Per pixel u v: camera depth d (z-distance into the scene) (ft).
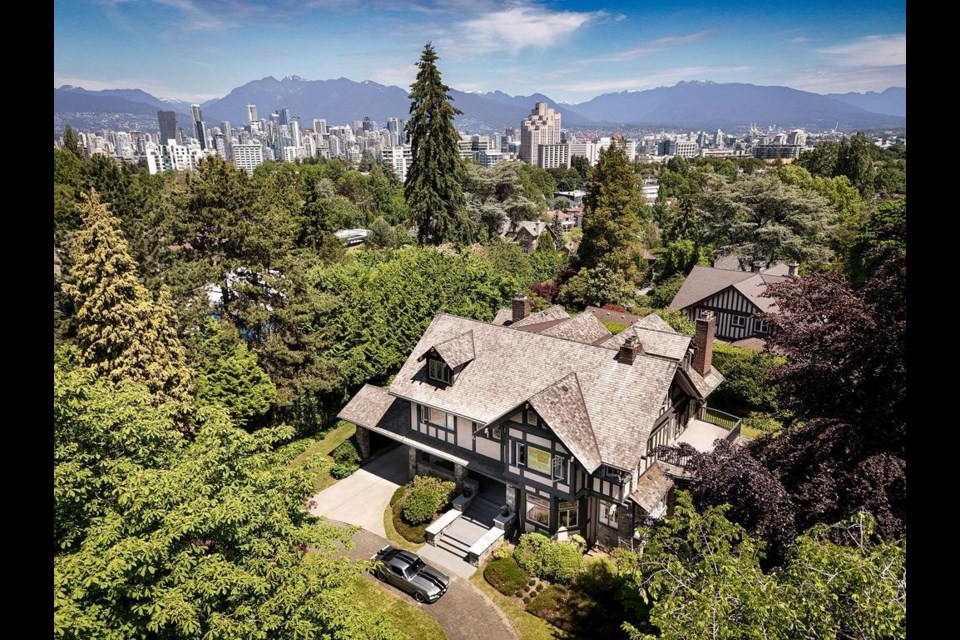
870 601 29.71
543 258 221.87
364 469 108.06
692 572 43.88
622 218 182.70
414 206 190.19
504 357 94.58
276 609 46.52
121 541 41.70
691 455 63.31
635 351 84.69
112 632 40.04
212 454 51.52
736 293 150.92
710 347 104.01
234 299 113.91
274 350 112.27
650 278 229.45
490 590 77.05
